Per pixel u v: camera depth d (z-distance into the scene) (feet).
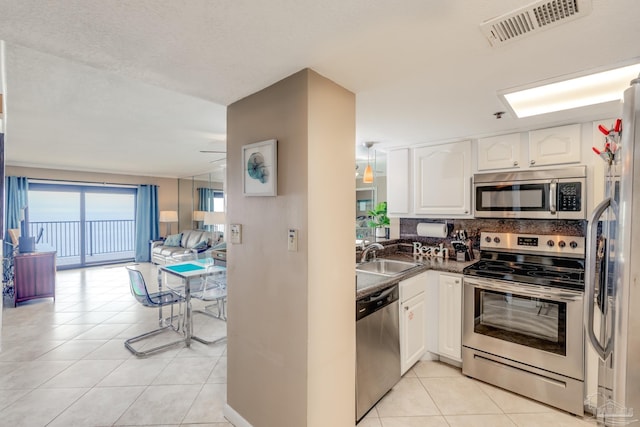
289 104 5.09
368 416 6.47
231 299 6.33
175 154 15.84
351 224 5.67
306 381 4.87
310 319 4.87
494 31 3.89
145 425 6.21
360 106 6.64
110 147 14.03
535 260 8.51
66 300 14.52
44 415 6.47
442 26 3.78
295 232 4.98
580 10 3.46
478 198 8.89
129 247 25.22
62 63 5.96
